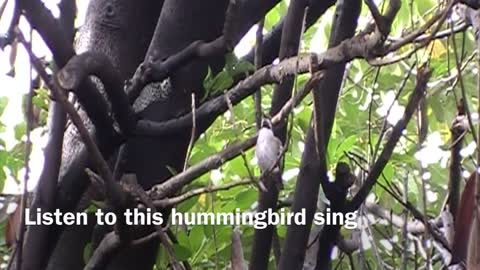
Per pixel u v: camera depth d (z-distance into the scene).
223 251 1.65
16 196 1.50
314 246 1.48
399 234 2.04
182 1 1.43
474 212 1.03
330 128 1.36
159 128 1.36
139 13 1.56
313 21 1.56
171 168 1.35
